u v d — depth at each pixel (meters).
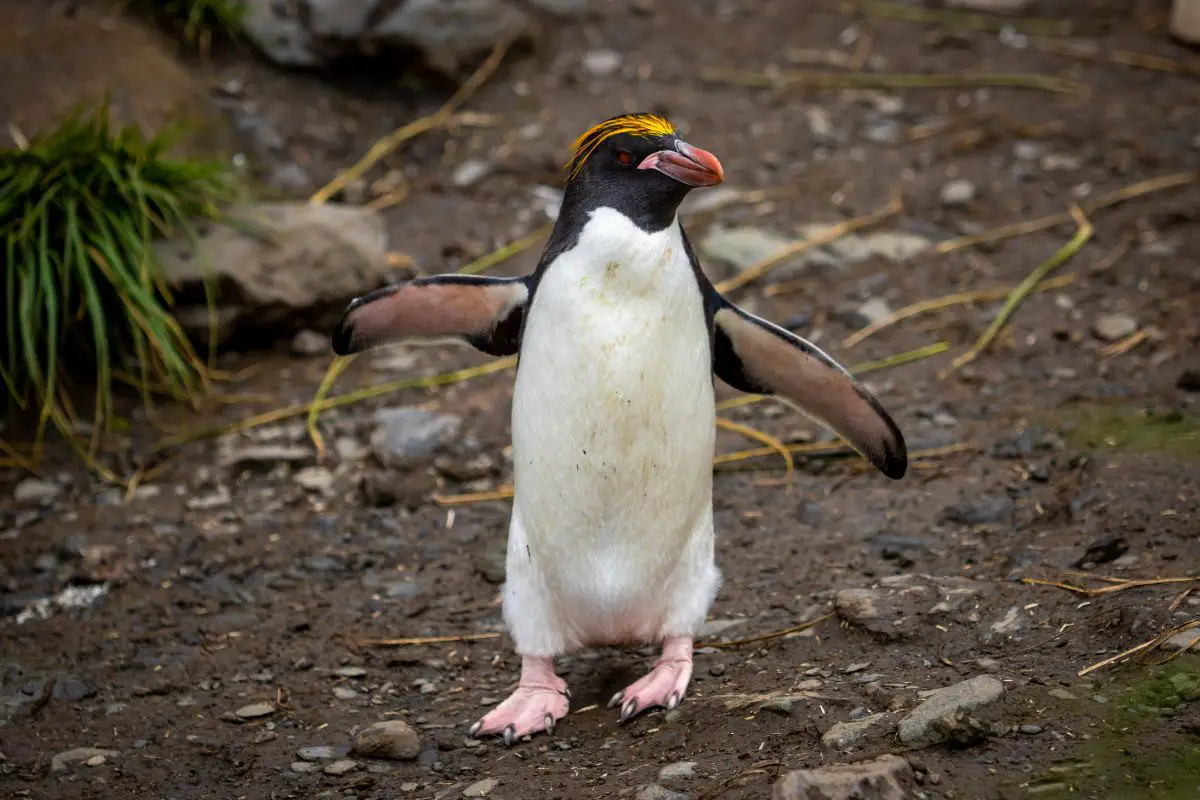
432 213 21.31
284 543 14.70
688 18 26.97
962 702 9.09
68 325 17.73
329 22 23.05
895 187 21.50
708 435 10.35
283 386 18.00
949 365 17.00
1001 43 26.50
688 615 10.79
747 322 10.74
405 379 18.06
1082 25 27.20
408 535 14.75
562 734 10.67
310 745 11.00
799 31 26.89
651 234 9.79
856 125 23.58
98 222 17.33
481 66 24.44
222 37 23.19
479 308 10.88
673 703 10.61
